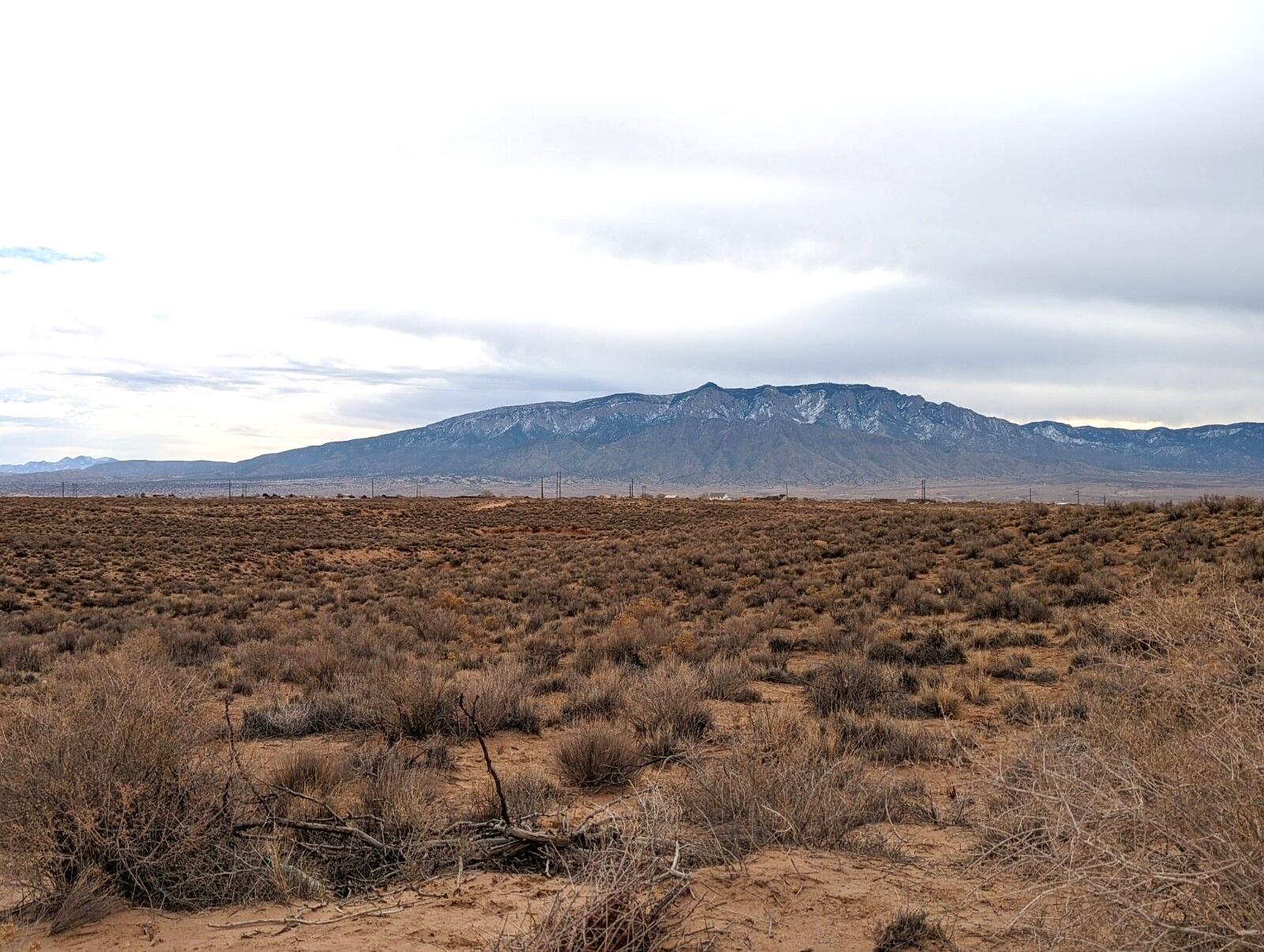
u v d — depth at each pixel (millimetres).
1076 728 5680
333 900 5824
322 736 12531
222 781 6383
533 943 4531
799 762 7805
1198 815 3525
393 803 7418
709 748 10570
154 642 20672
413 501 116562
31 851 5559
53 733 5879
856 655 18844
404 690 12938
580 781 9445
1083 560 28672
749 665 18141
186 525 75625
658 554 45375
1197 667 4277
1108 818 3691
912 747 10734
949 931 4844
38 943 5098
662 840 5422
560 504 103938
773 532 49000
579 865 6004
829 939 4816
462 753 11484
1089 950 3596
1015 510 45375
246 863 5906
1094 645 16875
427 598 34438
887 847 6559
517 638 24422
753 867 5965
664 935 4727
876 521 46812
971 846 6105
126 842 5637
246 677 17453
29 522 71188
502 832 6633
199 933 5203
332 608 33094
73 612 30594
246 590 38344
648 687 13352
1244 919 3268
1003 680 16109
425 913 5414
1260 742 3594
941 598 25656
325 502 111812
